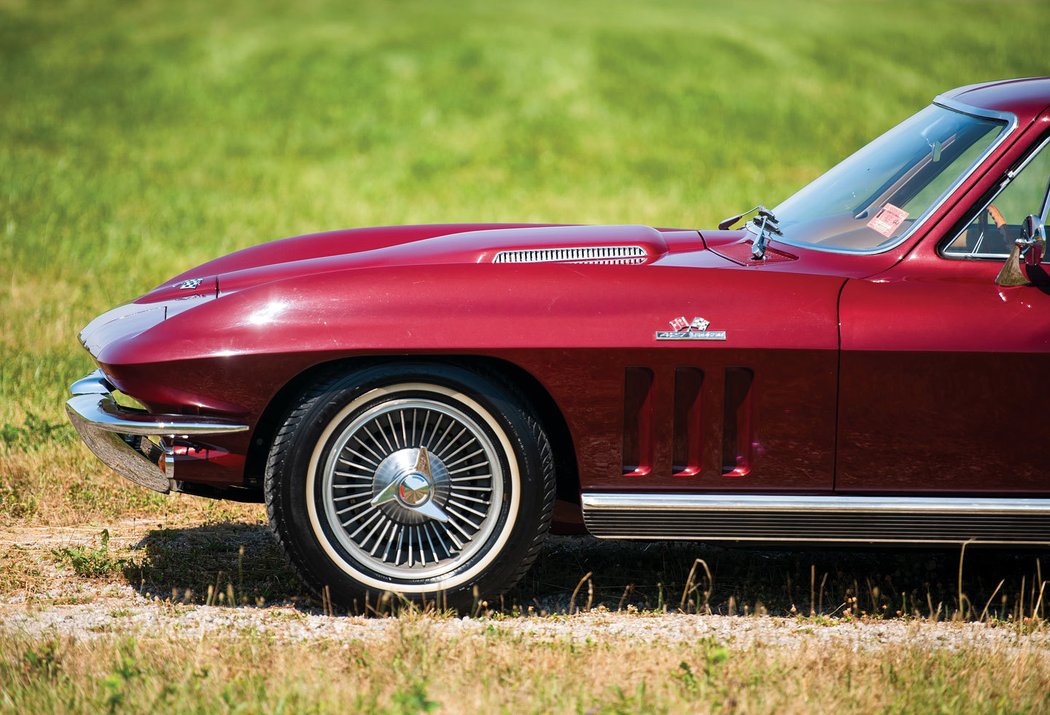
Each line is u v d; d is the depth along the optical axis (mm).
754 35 79625
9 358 15336
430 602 8305
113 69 63594
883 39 80500
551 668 7328
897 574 9547
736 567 9773
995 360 8148
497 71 64125
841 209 9328
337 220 30859
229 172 40094
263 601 8695
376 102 57219
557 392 8125
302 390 8328
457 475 8367
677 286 8289
